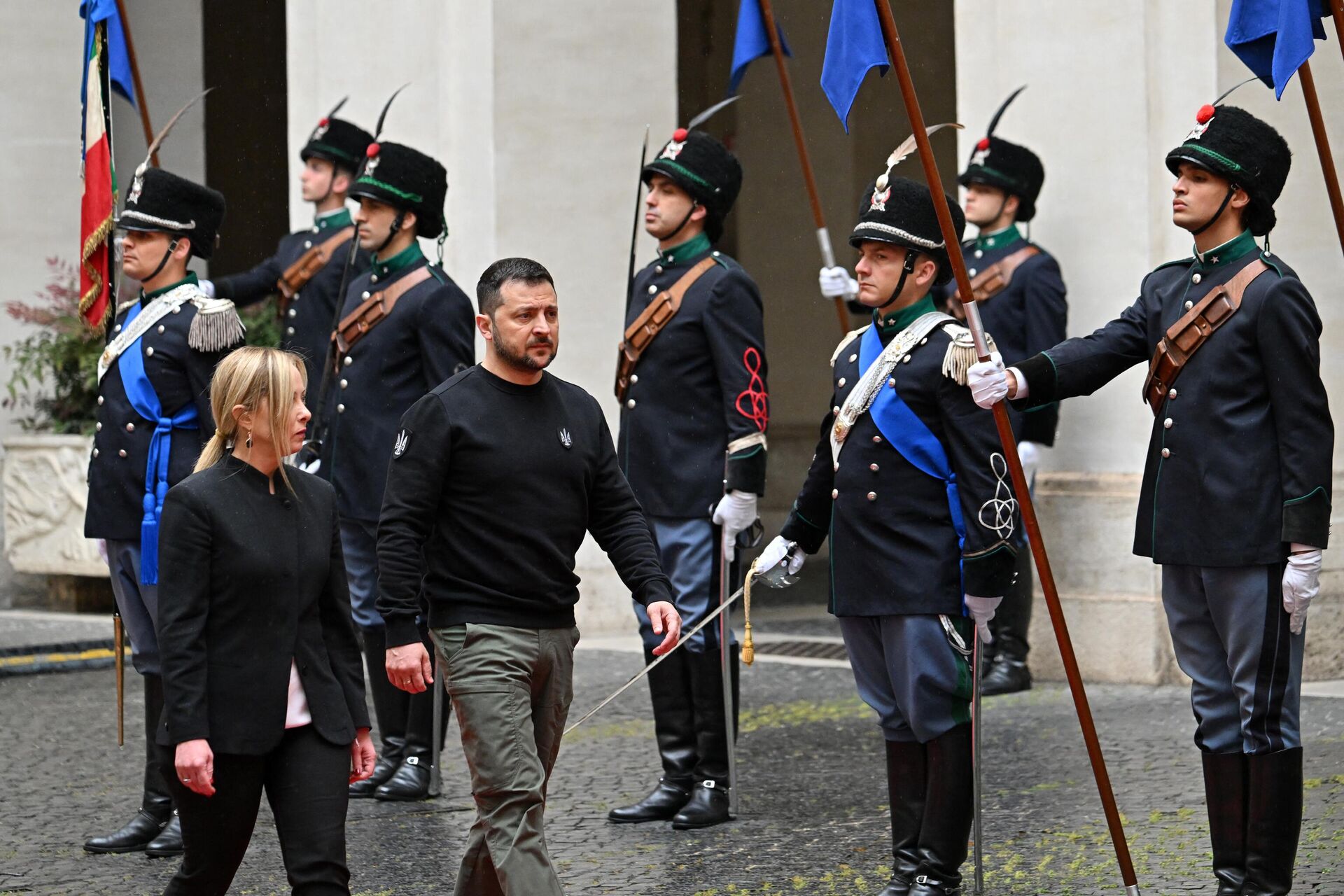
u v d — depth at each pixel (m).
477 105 27.59
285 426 11.95
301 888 11.59
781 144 34.69
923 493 14.06
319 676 11.99
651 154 28.08
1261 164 13.39
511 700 12.59
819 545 14.98
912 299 14.27
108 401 17.17
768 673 24.80
